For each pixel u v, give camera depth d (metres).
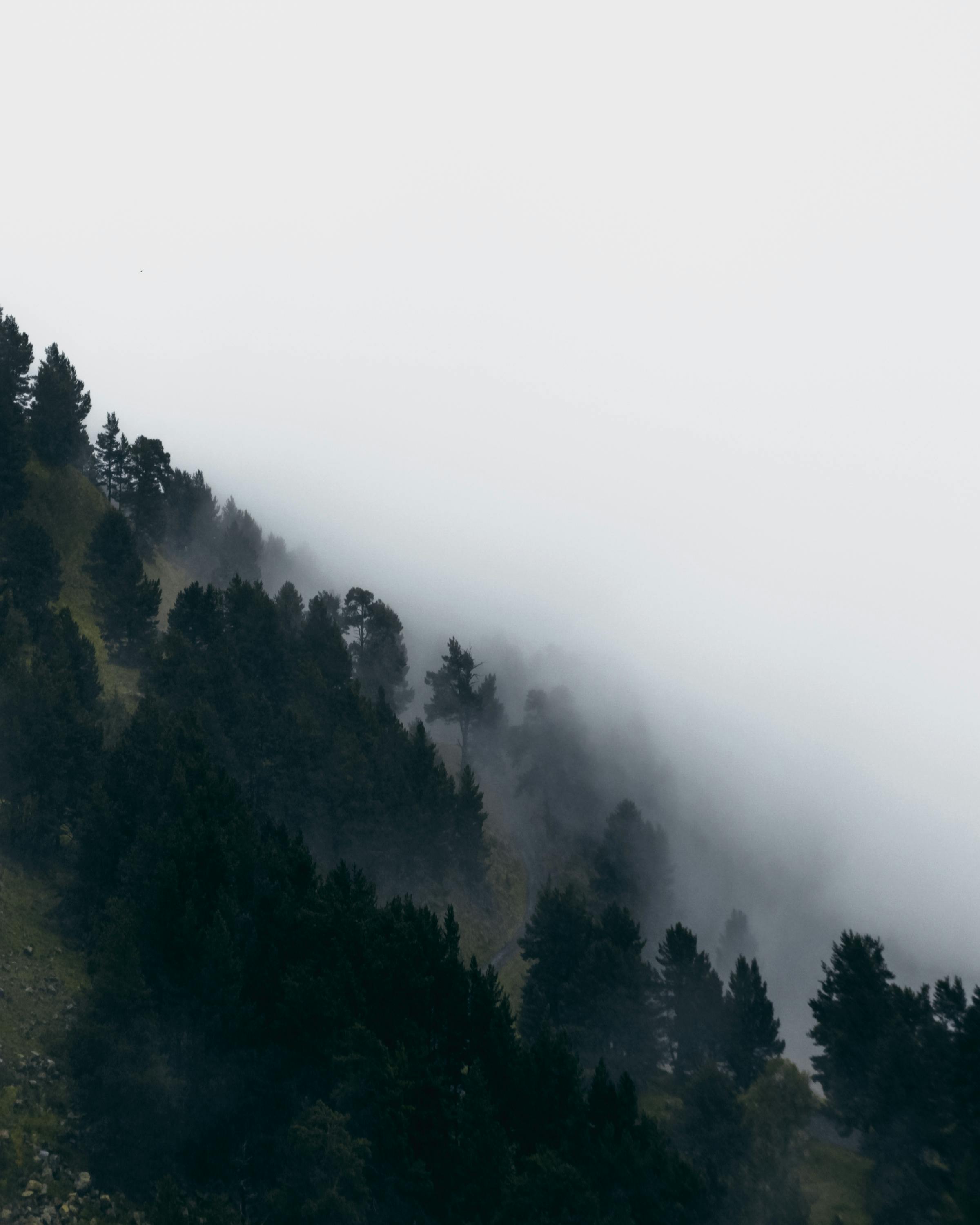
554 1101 35.41
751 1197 36.62
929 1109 42.16
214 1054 34.56
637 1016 55.94
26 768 48.00
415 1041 35.72
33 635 63.50
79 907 42.19
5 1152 28.27
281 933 37.94
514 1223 29.52
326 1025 35.03
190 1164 31.72
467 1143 31.59
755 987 56.94
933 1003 49.78
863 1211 41.12
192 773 46.16
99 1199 28.62
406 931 39.00
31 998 35.94
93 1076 32.41
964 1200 38.12
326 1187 30.16
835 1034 50.75
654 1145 34.00
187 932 35.66
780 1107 40.44
